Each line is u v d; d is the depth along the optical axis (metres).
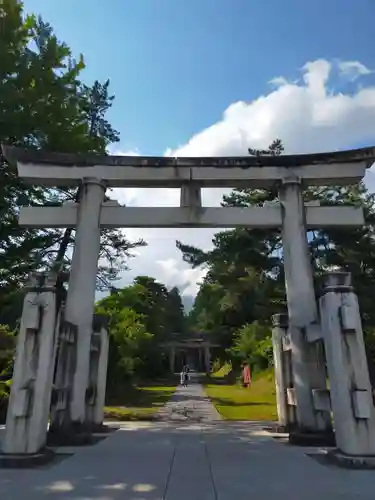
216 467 5.41
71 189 15.49
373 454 5.48
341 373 5.84
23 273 14.32
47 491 4.27
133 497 4.03
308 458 6.04
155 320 41.53
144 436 8.43
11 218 13.70
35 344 6.15
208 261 20.78
